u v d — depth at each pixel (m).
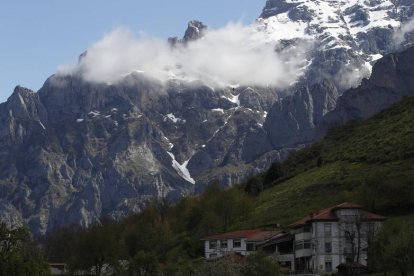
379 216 188.88
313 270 188.75
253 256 158.12
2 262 121.06
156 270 196.50
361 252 185.50
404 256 147.75
